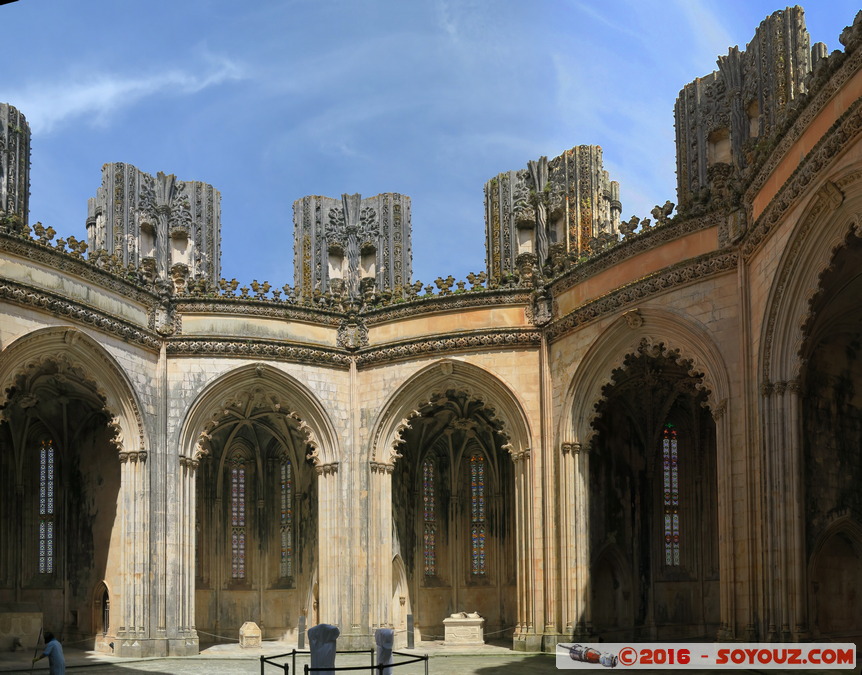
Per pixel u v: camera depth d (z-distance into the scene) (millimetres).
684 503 51156
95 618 47500
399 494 53000
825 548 35844
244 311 48562
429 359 48281
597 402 44250
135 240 55625
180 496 46156
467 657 44000
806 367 35969
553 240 52844
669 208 41531
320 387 49062
